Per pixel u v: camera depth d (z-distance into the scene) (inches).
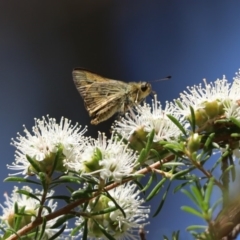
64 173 19.6
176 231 19.1
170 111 20.0
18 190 19.5
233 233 18.5
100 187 19.5
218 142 19.6
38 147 19.7
